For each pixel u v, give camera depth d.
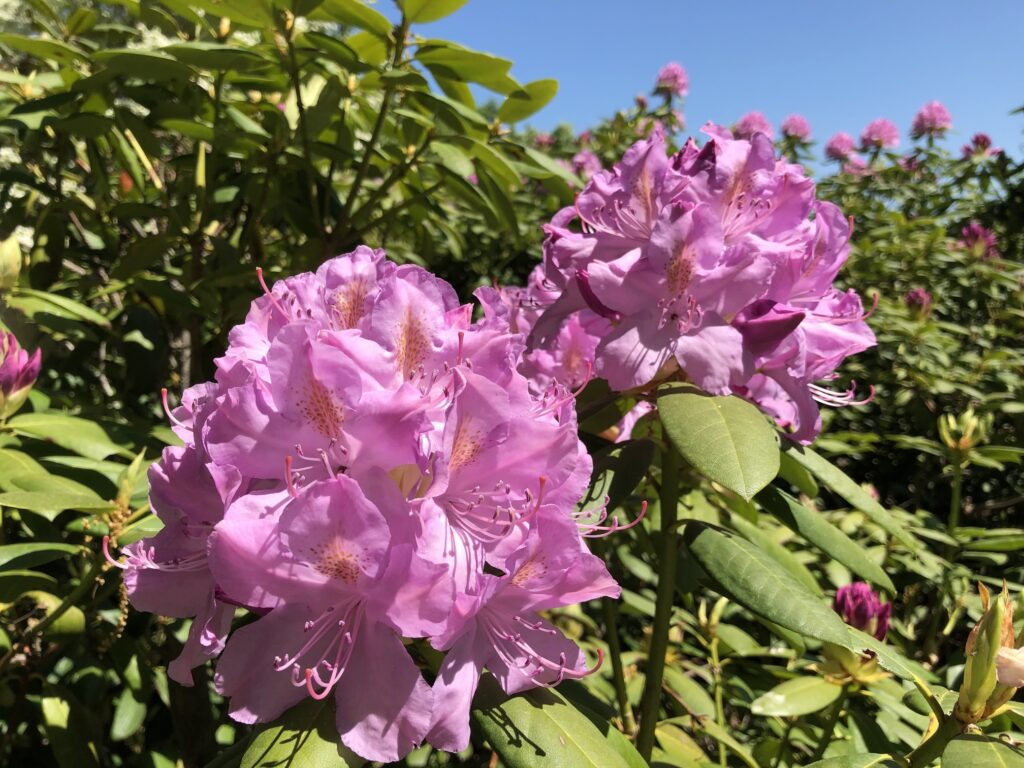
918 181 1.61
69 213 0.68
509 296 0.48
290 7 0.47
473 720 0.28
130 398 0.71
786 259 0.36
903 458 1.06
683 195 0.36
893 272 1.19
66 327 0.53
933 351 0.99
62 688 0.42
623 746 0.30
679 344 0.35
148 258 0.58
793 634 0.47
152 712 0.56
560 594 0.26
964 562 0.86
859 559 0.38
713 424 0.32
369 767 0.38
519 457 0.27
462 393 0.25
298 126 0.56
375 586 0.24
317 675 0.23
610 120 1.41
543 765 0.26
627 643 0.74
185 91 0.61
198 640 0.27
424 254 0.76
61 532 0.49
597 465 0.39
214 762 0.30
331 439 0.25
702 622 0.57
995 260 1.16
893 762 0.31
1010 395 0.90
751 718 0.66
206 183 0.60
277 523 0.24
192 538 0.27
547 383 0.41
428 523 0.25
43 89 0.65
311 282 0.28
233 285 0.56
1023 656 0.27
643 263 0.35
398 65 0.52
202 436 0.26
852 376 1.00
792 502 0.40
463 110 0.51
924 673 0.39
